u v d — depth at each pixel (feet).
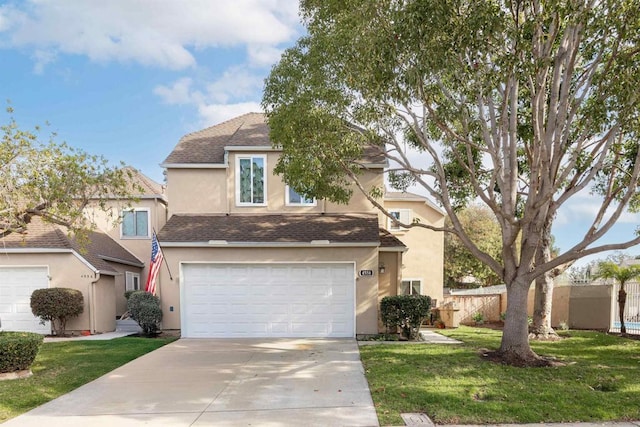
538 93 24.25
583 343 33.35
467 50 22.03
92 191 28.50
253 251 39.04
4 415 18.56
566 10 19.95
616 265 40.73
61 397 21.08
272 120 29.27
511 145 26.35
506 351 26.58
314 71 27.63
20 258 41.81
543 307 36.73
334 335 38.60
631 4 19.35
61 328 40.47
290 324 38.81
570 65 23.53
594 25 20.20
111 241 54.29
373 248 38.83
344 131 28.94
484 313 53.57
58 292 39.42
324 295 38.93
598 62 23.86
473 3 20.21
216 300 39.06
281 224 41.96
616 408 18.04
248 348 32.91
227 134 51.52
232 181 44.42
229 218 43.39
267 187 44.47
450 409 18.12
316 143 27.61
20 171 25.35
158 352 31.53
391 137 32.14
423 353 28.60
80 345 34.22
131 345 34.01
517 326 26.53
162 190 62.64
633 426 16.53
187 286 39.11
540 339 35.45
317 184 31.07
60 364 27.68
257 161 44.65
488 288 69.21
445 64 20.90
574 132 29.14
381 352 29.73
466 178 36.88
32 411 19.11
